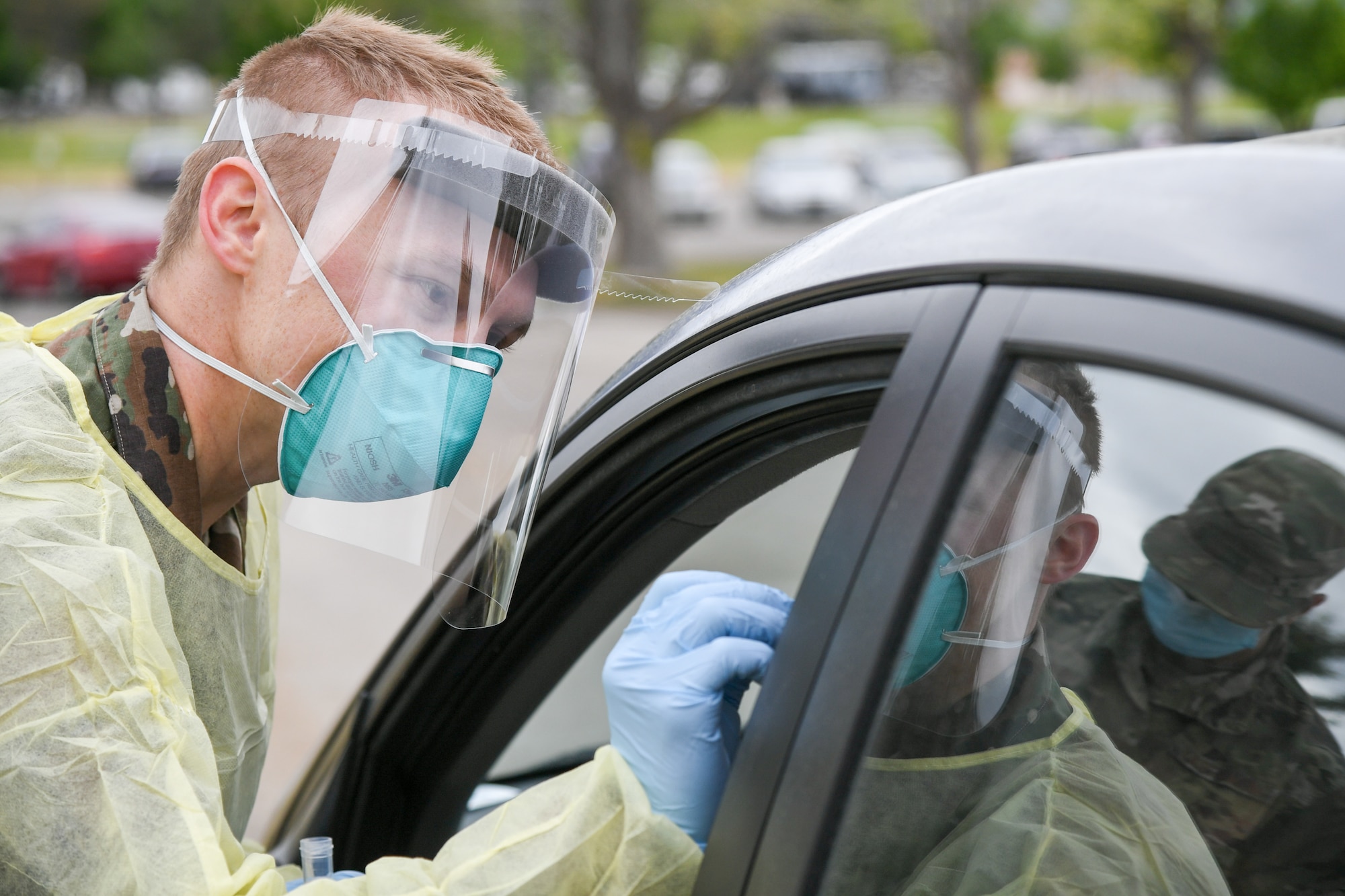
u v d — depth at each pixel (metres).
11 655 0.91
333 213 1.14
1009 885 0.80
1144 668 0.74
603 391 1.22
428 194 1.15
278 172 1.14
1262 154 0.68
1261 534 0.66
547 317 1.25
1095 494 0.73
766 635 1.08
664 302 1.33
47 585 0.93
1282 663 0.68
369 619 4.63
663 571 1.31
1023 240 0.75
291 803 1.59
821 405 0.95
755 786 0.83
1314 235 0.61
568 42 17.91
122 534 1.03
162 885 0.89
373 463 1.19
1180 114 24.94
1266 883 0.70
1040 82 43.41
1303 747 0.68
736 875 0.83
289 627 4.56
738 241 22.95
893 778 0.80
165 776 0.93
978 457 0.75
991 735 0.81
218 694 1.18
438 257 1.16
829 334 0.88
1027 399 0.73
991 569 0.78
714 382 1.01
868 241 0.88
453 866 1.00
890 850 0.80
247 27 30.31
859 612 0.78
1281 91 21.25
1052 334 0.71
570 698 1.58
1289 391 0.59
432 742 1.48
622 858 0.96
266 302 1.15
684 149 27.98
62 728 0.91
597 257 1.28
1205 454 0.67
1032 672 0.79
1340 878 0.67
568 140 26.59
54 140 39.00
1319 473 0.63
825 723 0.79
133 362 1.13
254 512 1.35
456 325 1.18
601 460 1.20
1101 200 0.72
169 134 36.56
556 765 1.64
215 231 1.15
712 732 1.01
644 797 0.98
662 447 1.14
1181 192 0.69
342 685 4.06
